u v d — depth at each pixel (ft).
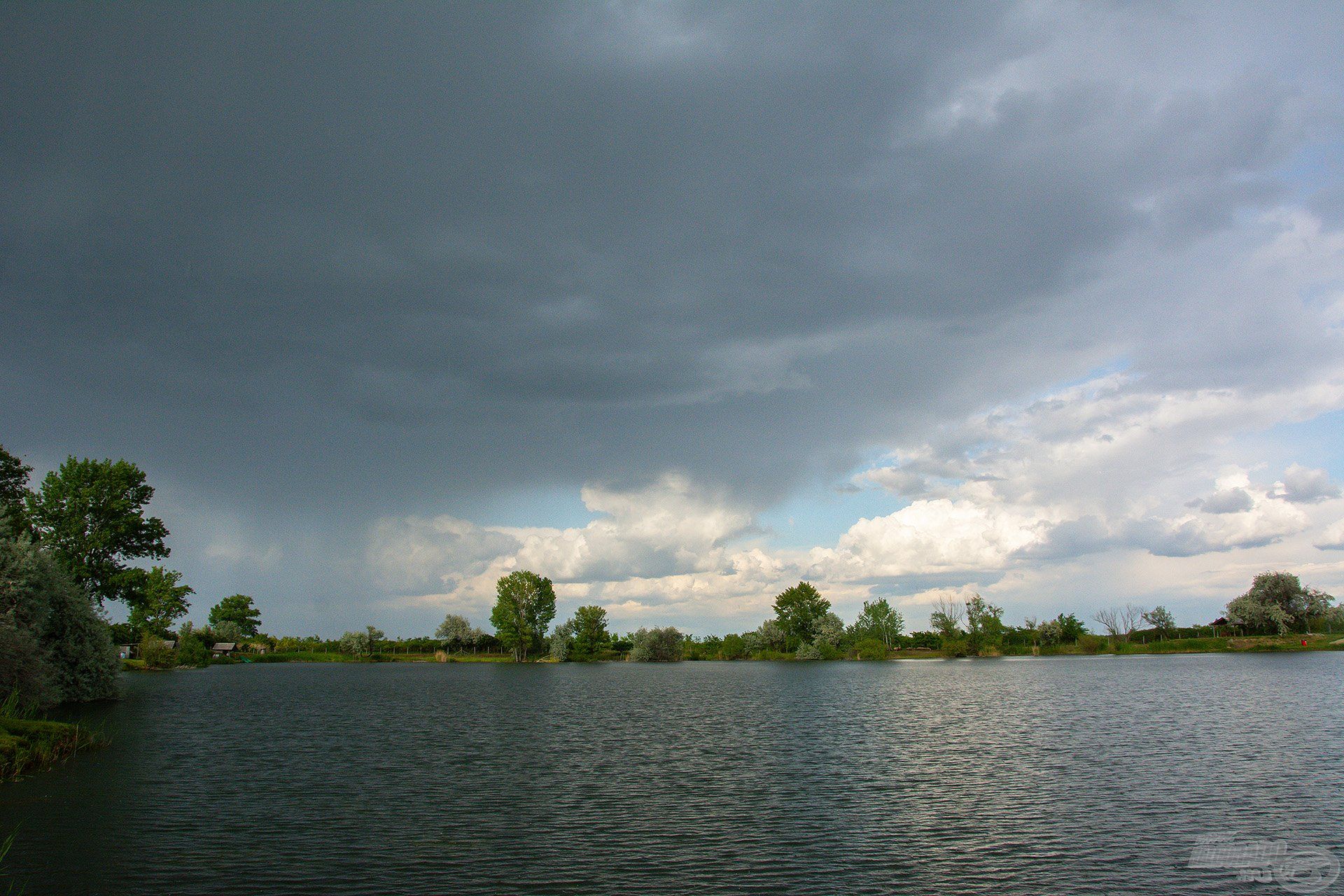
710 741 155.33
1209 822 87.61
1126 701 223.92
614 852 76.74
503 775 117.60
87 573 272.31
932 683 319.88
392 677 434.71
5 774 112.27
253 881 67.82
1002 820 89.25
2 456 252.83
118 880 67.62
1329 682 278.05
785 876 69.87
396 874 69.77
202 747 144.36
